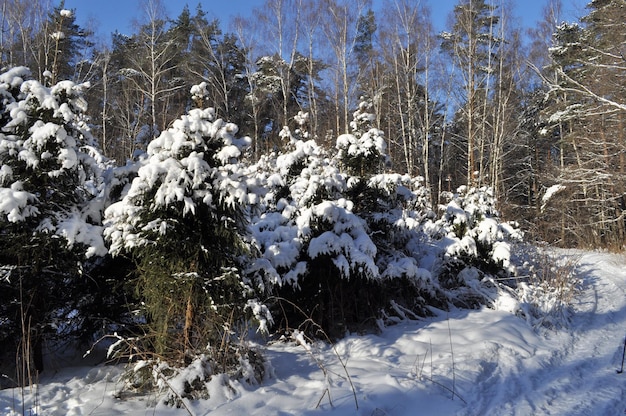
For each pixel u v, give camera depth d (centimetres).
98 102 2548
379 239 944
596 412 473
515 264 1210
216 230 549
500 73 2414
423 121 2920
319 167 820
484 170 2708
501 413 471
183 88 2780
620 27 1939
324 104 2725
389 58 2502
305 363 640
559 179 2281
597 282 1396
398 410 472
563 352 712
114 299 648
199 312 551
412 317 900
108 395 511
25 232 580
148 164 531
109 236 568
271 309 760
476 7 2403
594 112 2123
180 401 477
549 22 2728
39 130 581
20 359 596
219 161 570
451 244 1024
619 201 2520
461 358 640
